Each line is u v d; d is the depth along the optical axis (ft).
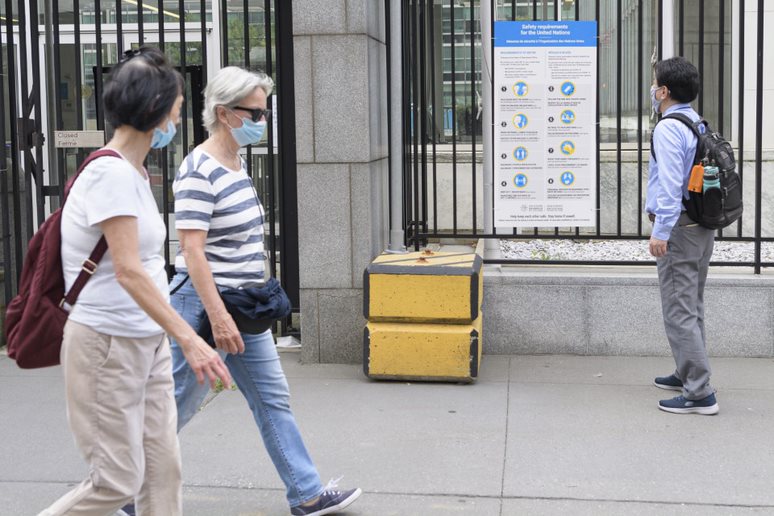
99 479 9.76
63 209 9.73
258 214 12.64
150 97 9.67
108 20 29.22
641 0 20.62
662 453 15.38
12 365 21.35
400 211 22.43
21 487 14.42
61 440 16.46
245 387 12.92
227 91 12.05
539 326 21.16
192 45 29.25
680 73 16.98
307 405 18.08
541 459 15.19
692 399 17.21
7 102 28.37
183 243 11.92
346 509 13.38
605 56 30.91
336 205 20.56
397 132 22.30
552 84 21.11
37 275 9.66
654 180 17.22
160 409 10.43
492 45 21.16
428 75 29.32
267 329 12.62
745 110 30.40
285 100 21.98
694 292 17.13
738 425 16.66
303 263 20.79
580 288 20.94
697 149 16.63
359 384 19.42
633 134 31.04
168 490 10.50
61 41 29.30
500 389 18.89
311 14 20.11
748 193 29.48
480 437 16.21
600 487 14.06
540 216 21.44
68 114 29.43
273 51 28.81
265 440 12.94
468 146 30.22
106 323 9.60
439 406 17.92
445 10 30.73
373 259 20.85
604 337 21.01
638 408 17.63
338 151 20.40
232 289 12.28
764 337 20.63
